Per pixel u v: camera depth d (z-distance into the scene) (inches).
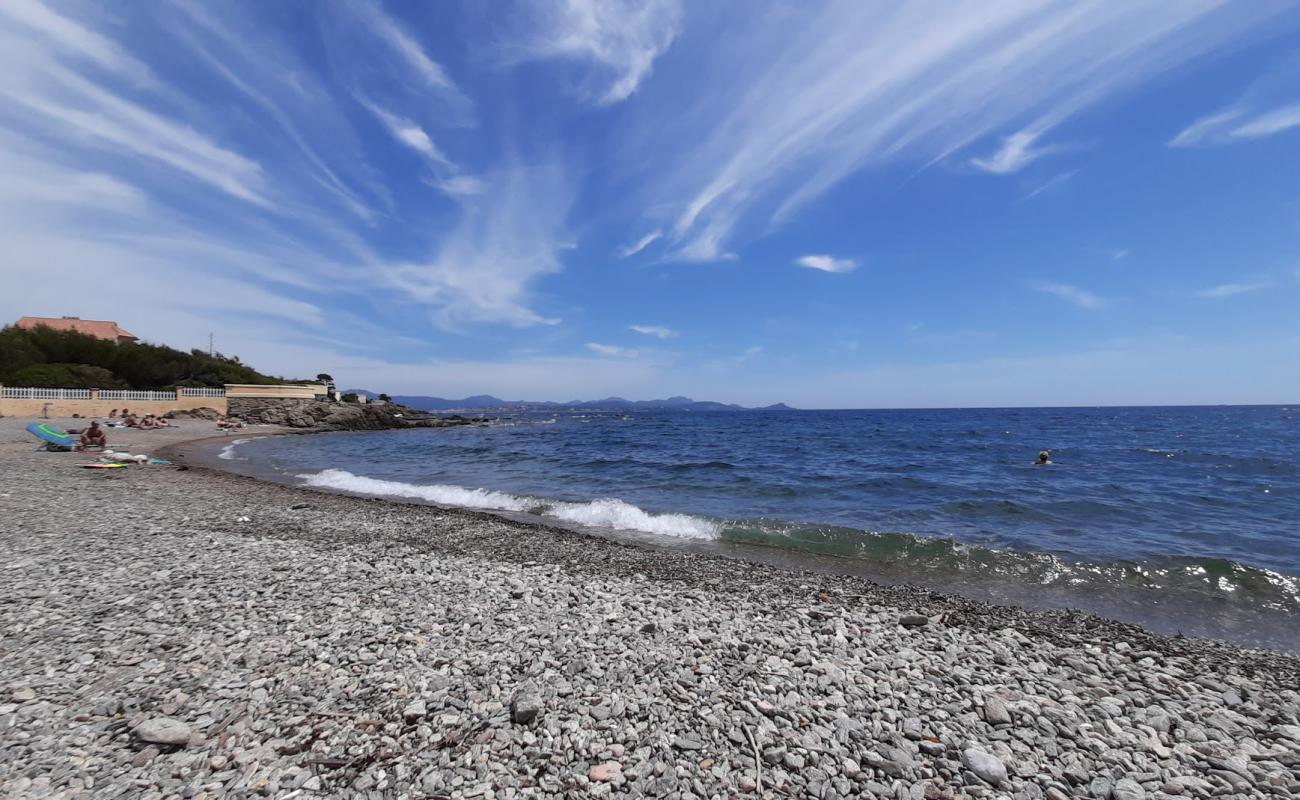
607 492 705.6
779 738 154.6
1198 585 342.0
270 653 197.0
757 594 293.9
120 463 748.0
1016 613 278.8
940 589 338.0
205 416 1936.5
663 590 293.7
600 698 172.2
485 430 2608.3
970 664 207.9
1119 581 350.0
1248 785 140.3
